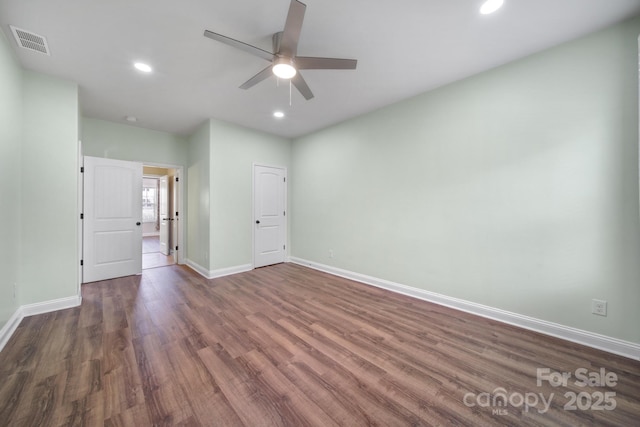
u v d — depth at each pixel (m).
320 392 1.57
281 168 4.95
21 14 1.79
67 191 2.74
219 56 2.32
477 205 2.63
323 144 4.40
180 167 4.81
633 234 1.89
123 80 2.73
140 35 2.04
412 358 1.92
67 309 2.75
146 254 5.93
